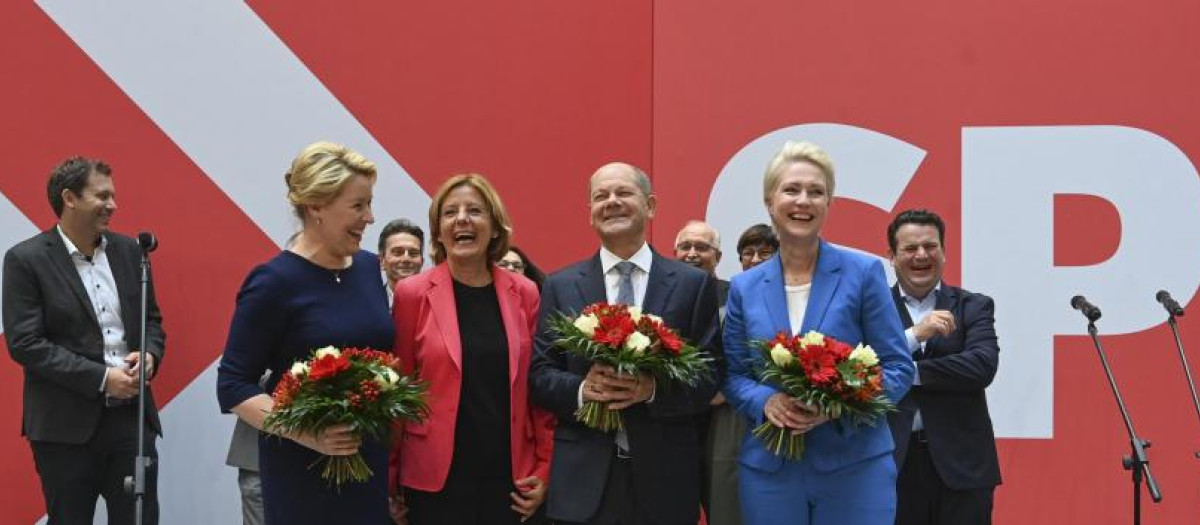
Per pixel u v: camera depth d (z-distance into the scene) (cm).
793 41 454
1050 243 440
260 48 464
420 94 464
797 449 289
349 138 463
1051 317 439
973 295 382
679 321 312
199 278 459
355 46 464
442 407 305
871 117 449
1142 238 436
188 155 462
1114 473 434
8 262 400
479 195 314
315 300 280
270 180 462
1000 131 443
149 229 460
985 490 362
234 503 456
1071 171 440
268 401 274
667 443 306
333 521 278
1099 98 440
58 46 464
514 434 311
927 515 363
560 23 462
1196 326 432
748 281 312
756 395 297
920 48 448
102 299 408
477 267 319
